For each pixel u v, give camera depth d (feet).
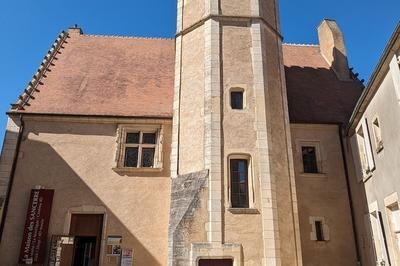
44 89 50.03
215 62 42.83
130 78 53.78
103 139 45.73
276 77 45.39
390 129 33.30
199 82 43.16
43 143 45.01
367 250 40.83
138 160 45.24
